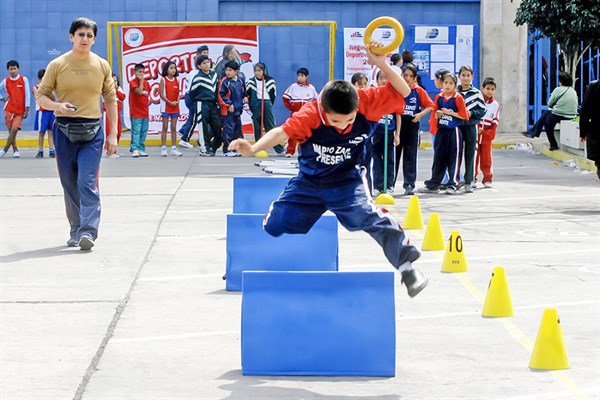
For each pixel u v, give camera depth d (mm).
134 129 26531
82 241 12586
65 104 12211
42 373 7699
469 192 19250
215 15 31891
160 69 30812
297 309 7668
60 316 9406
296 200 7891
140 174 21891
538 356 7832
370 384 7445
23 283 10805
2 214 15914
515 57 31922
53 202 17312
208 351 8289
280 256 10531
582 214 16266
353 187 7867
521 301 10086
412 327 9055
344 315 7660
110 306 9789
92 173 12672
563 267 11828
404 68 18547
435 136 18922
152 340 8617
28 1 31875
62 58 12438
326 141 7633
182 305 9852
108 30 30656
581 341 8609
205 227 14578
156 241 13438
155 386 7383
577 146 24750
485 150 19750
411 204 14820
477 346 8453
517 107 32031
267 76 27484
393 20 7570
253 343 7633
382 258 12266
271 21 31359
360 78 18188
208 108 26594
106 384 7434
